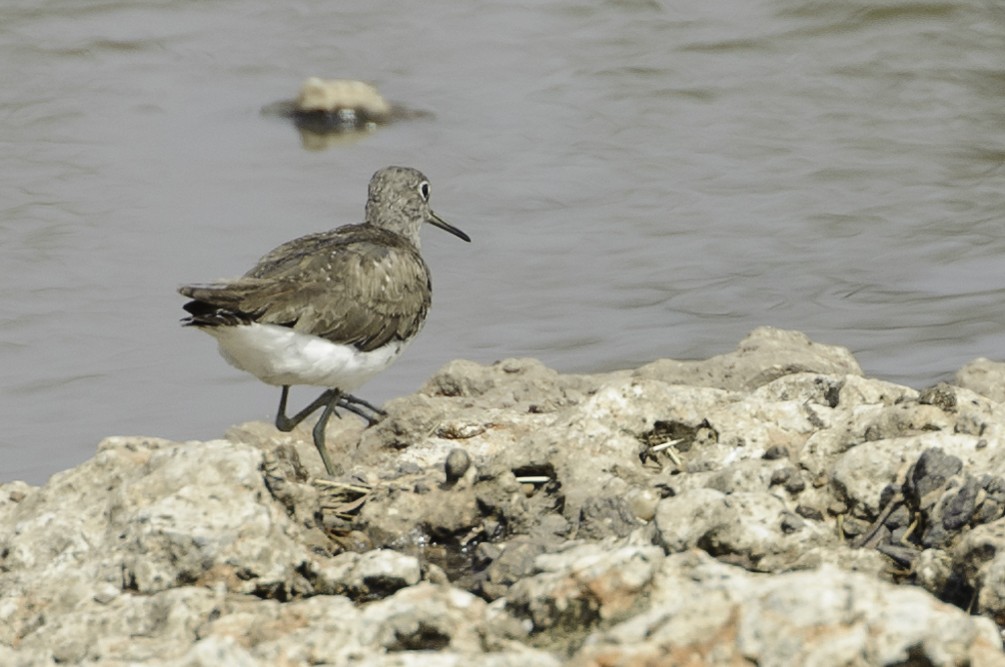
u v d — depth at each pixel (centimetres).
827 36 2683
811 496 959
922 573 849
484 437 1186
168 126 2414
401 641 752
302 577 870
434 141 2353
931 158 2252
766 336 1357
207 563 859
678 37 2703
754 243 1986
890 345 1684
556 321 1770
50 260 1917
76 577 872
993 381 1259
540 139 2342
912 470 929
